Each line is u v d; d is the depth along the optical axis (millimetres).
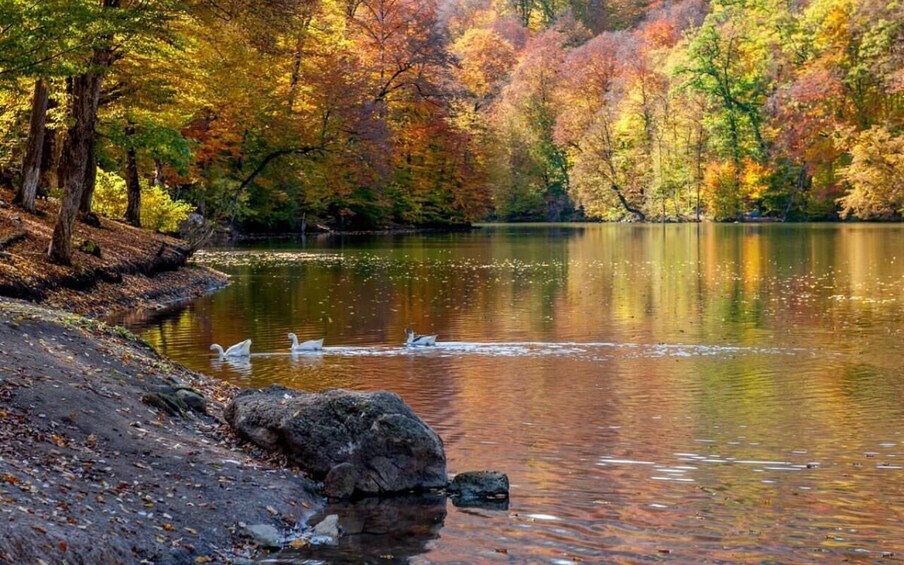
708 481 11305
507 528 9773
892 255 47500
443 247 58562
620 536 9523
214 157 58562
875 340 22078
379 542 9406
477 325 24844
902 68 73938
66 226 25547
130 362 14359
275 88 60750
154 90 31906
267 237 69188
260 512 9883
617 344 21781
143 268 31234
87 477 9625
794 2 92688
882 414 14734
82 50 21938
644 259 48062
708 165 94000
